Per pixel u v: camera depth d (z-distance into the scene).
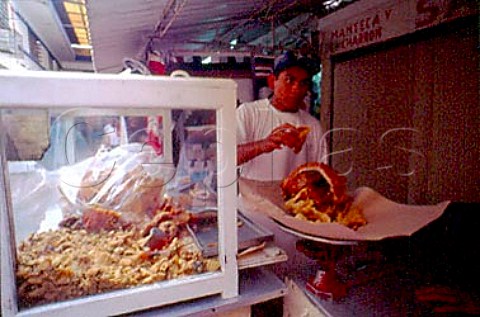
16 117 0.64
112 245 0.81
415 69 2.18
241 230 0.94
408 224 0.87
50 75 0.61
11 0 2.74
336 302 0.89
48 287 0.69
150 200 0.90
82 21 4.02
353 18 2.55
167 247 0.82
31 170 0.73
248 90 2.32
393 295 0.91
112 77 0.65
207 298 0.81
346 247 1.02
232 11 2.04
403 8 2.15
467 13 1.78
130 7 1.56
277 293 0.87
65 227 0.84
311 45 2.85
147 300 0.74
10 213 0.67
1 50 2.20
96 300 0.70
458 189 2.00
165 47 2.38
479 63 1.78
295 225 0.84
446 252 1.14
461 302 0.87
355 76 2.62
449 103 2.00
